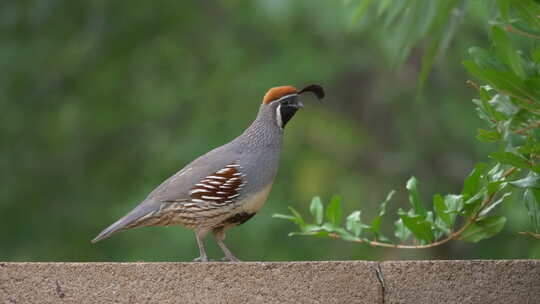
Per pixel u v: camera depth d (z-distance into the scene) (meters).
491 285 5.84
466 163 16.50
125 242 15.50
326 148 16.77
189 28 17.48
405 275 5.82
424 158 16.67
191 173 7.48
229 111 16.39
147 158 17.14
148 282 5.67
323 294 5.77
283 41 16.42
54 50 17.17
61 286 5.61
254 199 7.61
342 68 16.78
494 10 6.55
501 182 6.18
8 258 16.36
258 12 15.62
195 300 5.70
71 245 16.27
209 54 17.33
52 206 16.84
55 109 17.30
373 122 17.53
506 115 5.77
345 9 13.75
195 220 7.45
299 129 16.64
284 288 5.75
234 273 5.73
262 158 7.68
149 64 17.48
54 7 16.55
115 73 17.36
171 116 17.36
